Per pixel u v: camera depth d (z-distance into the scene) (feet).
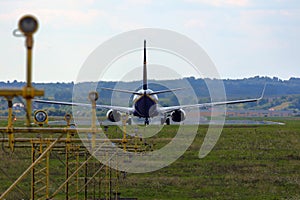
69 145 244.83
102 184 367.66
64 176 376.48
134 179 385.70
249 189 372.58
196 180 397.39
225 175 422.82
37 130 162.71
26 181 374.02
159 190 362.33
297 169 453.99
